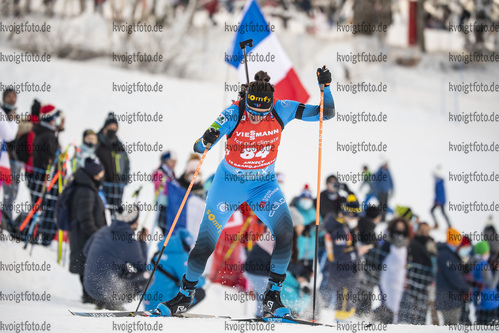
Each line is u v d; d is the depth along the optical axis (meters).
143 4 71.19
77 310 16.98
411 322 23.44
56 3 77.06
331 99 15.73
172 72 68.19
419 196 44.59
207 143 14.46
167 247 20.44
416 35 89.75
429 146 57.34
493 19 91.81
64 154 26.41
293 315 22.20
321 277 25.67
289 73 26.33
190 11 84.00
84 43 67.38
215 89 64.62
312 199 23.83
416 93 74.81
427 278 23.83
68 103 51.56
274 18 87.31
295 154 49.75
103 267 20.50
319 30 87.31
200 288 20.73
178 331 11.98
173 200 23.12
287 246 15.00
